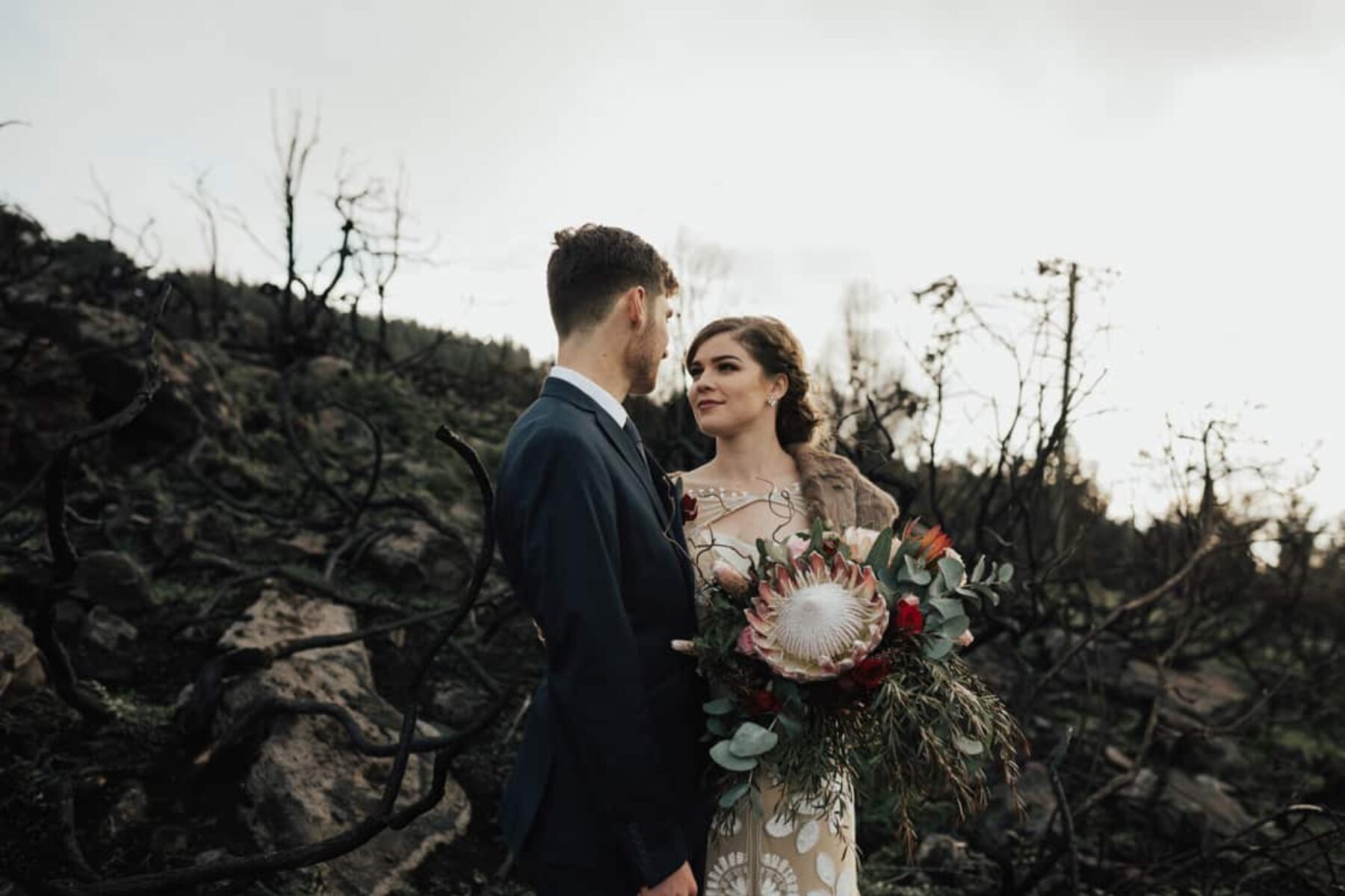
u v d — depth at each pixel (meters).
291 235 8.30
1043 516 6.57
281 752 3.37
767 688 2.05
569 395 2.05
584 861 1.96
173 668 4.14
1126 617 6.39
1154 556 6.36
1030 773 4.52
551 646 1.84
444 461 7.57
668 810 1.85
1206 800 4.77
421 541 5.51
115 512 5.34
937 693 2.09
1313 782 5.54
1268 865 4.17
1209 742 5.59
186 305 10.05
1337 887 3.65
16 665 3.60
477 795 3.67
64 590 3.26
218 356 8.25
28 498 5.25
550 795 2.02
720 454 2.65
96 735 3.51
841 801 2.25
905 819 2.17
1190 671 7.15
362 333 11.70
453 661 4.68
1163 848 4.30
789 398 2.64
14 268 7.46
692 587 2.14
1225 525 6.31
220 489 6.14
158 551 5.10
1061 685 6.13
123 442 6.23
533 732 2.12
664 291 2.21
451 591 5.41
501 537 2.00
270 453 6.86
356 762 3.46
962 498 6.62
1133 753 5.39
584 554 1.83
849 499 2.55
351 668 3.96
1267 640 8.09
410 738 2.61
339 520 5.95
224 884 2.90
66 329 6.32
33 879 2.37
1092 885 3.90
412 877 3.18
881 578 2.17
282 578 4.84
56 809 3.06
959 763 2.09
